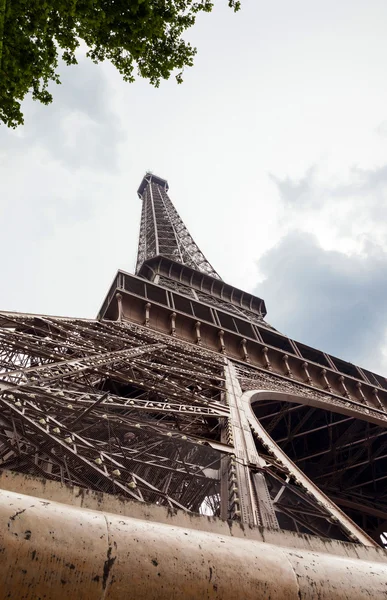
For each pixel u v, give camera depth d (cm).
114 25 1288
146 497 1080
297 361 4519
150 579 448
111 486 1002
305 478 1345
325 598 520
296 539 673
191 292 6950
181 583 460
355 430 4094
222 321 4578
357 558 667
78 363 1784
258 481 1189
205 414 1784
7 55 1216
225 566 499
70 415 1251
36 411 1131
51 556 422
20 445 1137
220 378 2711
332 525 1087
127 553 459
